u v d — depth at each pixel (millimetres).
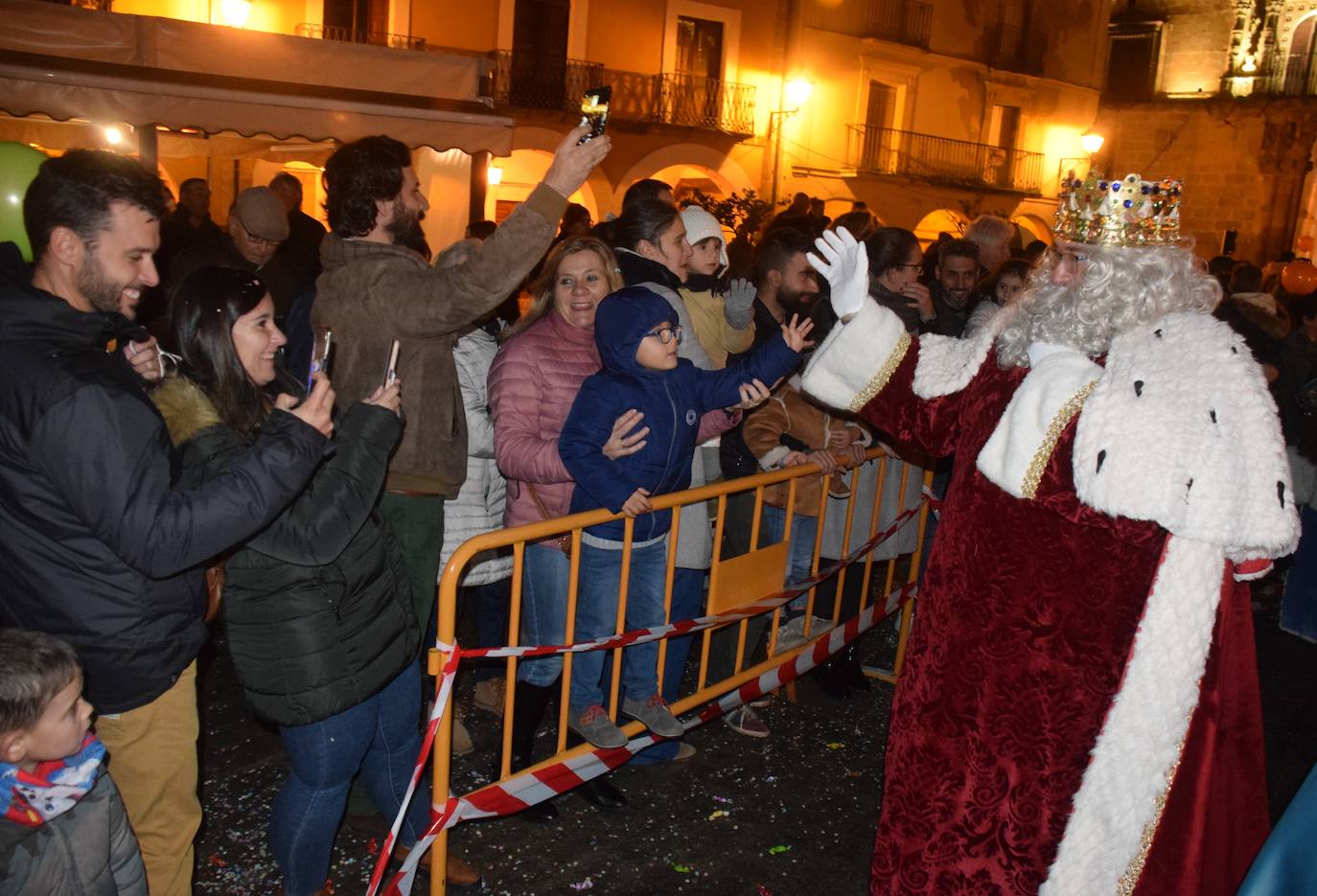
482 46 16672
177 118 5469
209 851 3117
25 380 1908
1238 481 2178
